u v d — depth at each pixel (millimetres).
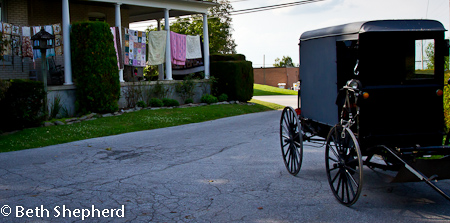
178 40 20469
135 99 17906
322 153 9109
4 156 9156
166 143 10742
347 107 5598
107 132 12562
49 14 18734
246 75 22203
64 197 5980
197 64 21922
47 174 7430
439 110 5613
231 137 11578
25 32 14750
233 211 5270
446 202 5496
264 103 23406
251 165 7969
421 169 5031
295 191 6137
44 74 13555
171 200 5773
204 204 5570
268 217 5031
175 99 19984
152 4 19344
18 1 16625
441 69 5539
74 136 11664
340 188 6223
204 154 9164
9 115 12023
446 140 5727
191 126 14305
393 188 6203
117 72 15906
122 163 8344
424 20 5496
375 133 5469
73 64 15398
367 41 5348
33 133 11789
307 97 7270
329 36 6246
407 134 5543
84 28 15078
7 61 16016
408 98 5488
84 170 7734
